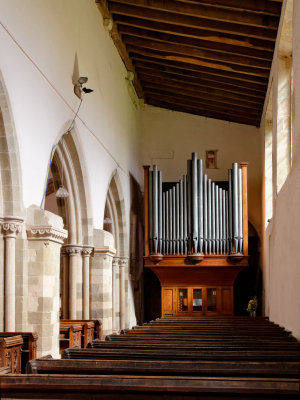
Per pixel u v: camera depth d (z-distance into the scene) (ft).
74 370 14.42
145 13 43.27
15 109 26.21
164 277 55.11
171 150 62.90
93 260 39.96
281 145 33.58
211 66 47.96
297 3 23.27
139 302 59.06
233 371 13.99
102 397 11.95
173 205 55.06
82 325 31.42
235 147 61.98
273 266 37.06
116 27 47.14
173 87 58.18
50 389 12.09
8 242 26.27
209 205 54.39
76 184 38.58
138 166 61.00
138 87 59.47
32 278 27.12
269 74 45.75
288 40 32.58
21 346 22.48
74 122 35.91
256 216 60.23
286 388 11.34
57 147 36.37
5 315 25.89
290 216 25.20
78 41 37.50
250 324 32.50
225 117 61.67
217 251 53.88
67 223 39.11
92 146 40.55
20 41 26.99
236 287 61.05
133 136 58.34
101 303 39.65
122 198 51.67
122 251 52.47
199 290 54.90
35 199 28.94
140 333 26.48
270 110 47.83
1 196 26.32
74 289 38.73
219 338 23.15
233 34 42.16
